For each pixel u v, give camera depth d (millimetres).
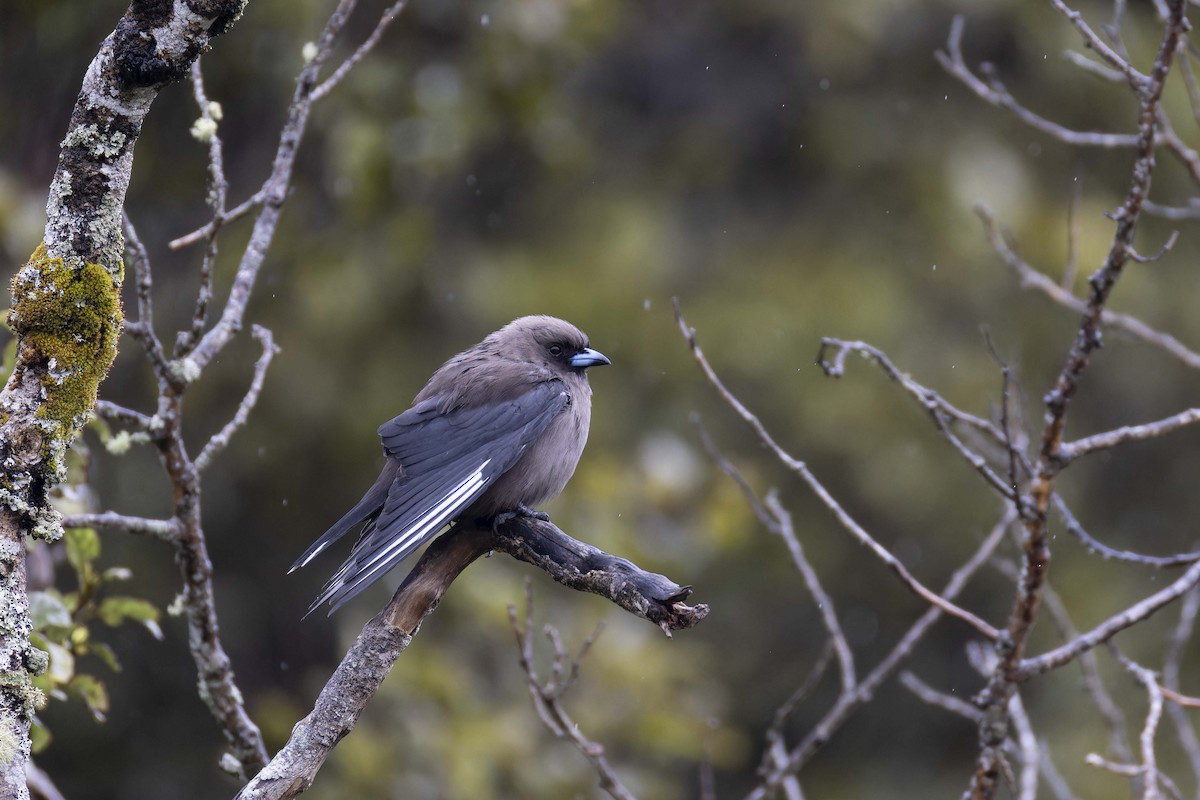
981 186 17516
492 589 11633
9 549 4465
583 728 11211
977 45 18203
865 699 7520
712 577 18234
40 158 12242
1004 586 18469
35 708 4535
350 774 10969
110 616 6746
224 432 6234
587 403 9305
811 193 18734
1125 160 18297
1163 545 18875
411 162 12961
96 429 6395
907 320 17656
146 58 4539
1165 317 18297
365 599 13773
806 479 6496
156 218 14008
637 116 19188
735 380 17391
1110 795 15352
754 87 19031
